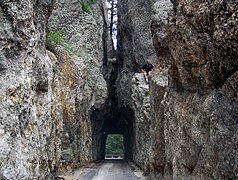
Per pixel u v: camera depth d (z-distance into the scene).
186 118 8.96
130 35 34.44
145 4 31.61
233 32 5.88
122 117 42.50
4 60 7.87
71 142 21.86
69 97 21.50
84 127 27.95
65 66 21.67
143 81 25.23
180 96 9.66
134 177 21.55
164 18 14.30
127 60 35.06
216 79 7.00
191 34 7.75
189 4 7.74
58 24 29.39
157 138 13.91
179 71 9.02
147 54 30.88
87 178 21.03
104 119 42.94
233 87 6.39
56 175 13.53
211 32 6.91
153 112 14.64
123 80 34.53
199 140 8.00
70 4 30.39
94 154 37.12
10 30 8.16
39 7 10.81
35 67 9.66
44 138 10.43
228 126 6.50
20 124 8.02
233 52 6.14
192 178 8.62
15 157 7.31
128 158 44.41
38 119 10.01
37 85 10.01
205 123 7.61
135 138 30.45
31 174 8.29
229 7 6.01
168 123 11.27
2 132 7.09
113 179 20.88
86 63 29.53
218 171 6.89
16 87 7.90
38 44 10.43
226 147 6.52
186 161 9.01
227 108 6.55
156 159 14.03
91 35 31.05
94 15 33.94
